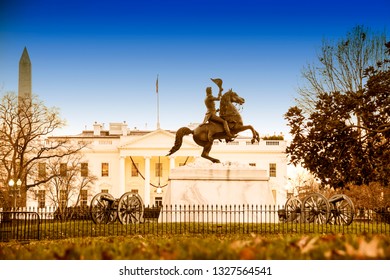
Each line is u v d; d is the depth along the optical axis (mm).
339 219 31734
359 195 52281
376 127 28875
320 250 8469
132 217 30188
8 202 63281
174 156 118938
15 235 27266
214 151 123562
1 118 68250
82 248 9750
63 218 36312
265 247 9219
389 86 28641
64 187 96750
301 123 29125
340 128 28234
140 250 9562
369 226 28703
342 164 28594
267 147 123438
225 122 32531
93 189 118500
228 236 22594
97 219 29656
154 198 123312
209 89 33125
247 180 32531
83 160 121875
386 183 28469
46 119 70500
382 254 7492
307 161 28641
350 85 51594
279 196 122000
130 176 124375
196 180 32469
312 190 75688
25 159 75125
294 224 28391
